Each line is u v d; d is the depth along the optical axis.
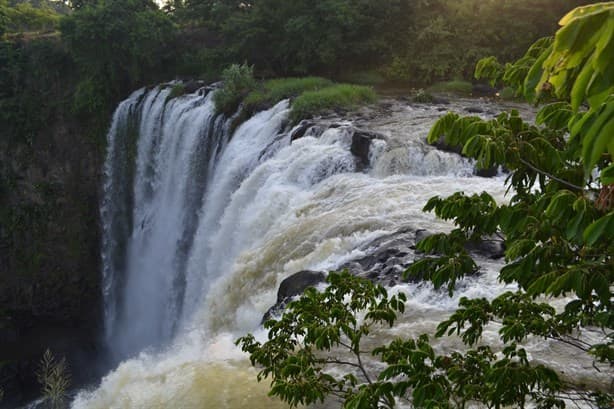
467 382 4.36
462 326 4.82
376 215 13.69
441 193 14.61
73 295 39.81
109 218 38.34
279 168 19.17
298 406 6.89
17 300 39.50
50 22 56.28
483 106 25.25
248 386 7.85
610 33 1.73
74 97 39.56
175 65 40.84
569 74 2.07
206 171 28.62
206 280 19.42
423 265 4.81
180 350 12.23
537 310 4.84
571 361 7.03
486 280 9.26
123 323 34.75
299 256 13.31
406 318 8.64
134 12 39.53
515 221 4.16
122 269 37.34
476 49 33.19
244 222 18.02
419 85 33.44
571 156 3.94
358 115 23.30
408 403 6.57
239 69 30.67
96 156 39.72
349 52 35.97
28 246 39.62
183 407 7.68
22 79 40.66
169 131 31.86
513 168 4.11
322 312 4.84
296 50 36.91
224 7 41.19
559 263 3.98
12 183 39.66
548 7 32.31
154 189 33.06
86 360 36.56
